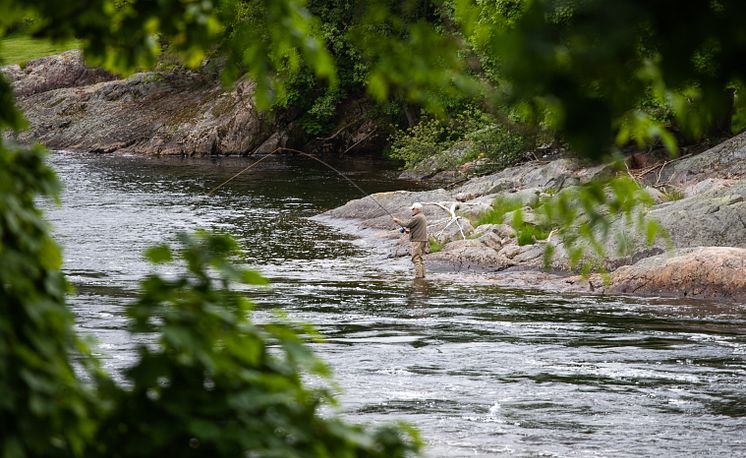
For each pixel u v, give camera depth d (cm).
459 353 2947
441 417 2236
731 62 365
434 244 5300
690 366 2800
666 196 5575
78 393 515
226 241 617
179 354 575
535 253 4866
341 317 3569
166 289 595
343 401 2353
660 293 4134
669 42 364
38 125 12656
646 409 2339
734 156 6134
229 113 12000
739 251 4175
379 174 9650
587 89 385
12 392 479
